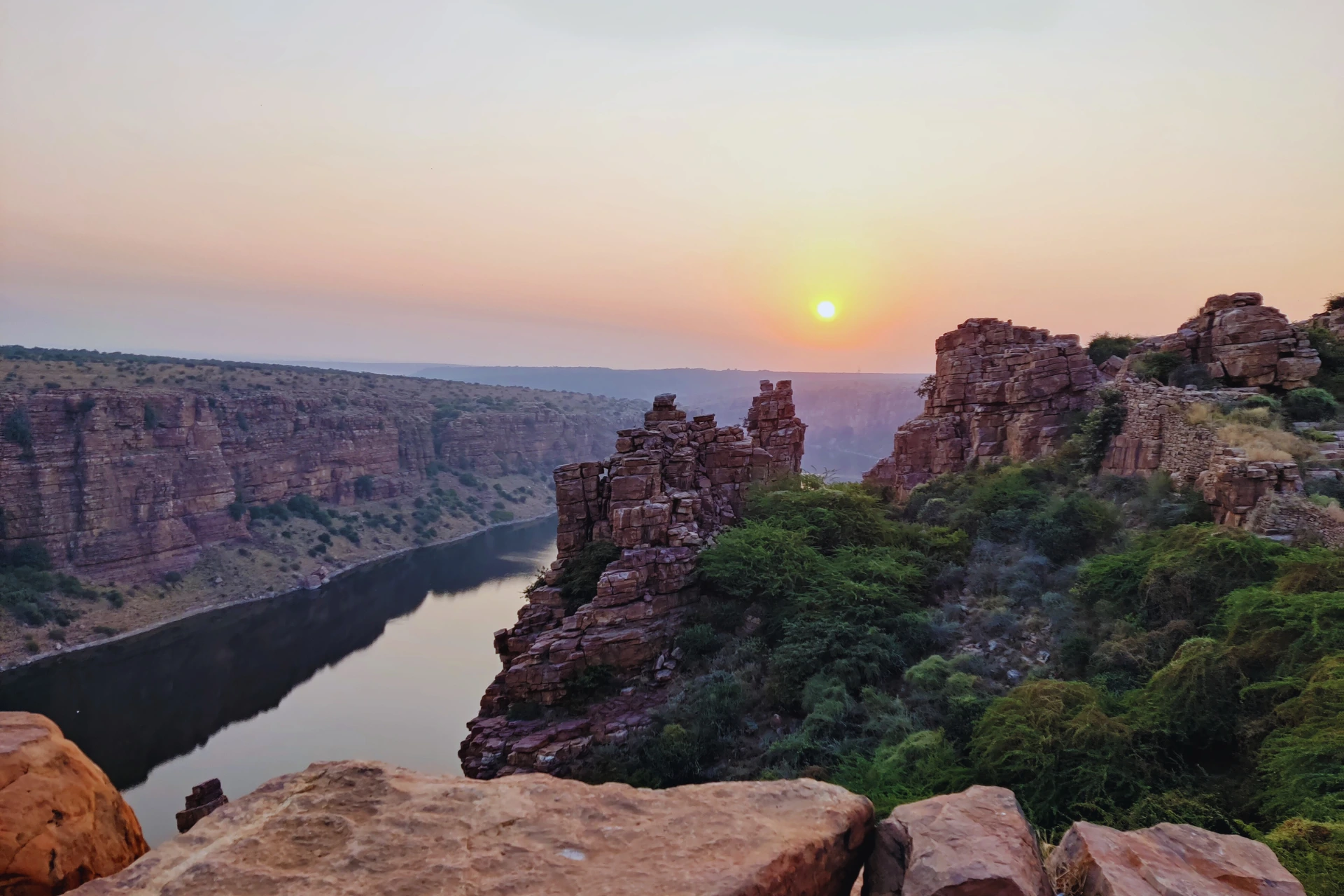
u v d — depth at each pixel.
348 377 195.75
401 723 64.31
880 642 27.86
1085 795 15.76
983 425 48.84
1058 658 23.52
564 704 31.48
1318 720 13.48
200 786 27.72
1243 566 21.09
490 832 4.83
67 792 4.73
